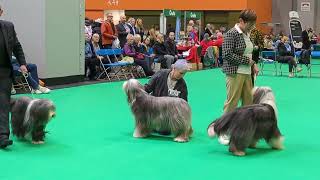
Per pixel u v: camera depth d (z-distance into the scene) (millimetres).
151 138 7242
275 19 30953
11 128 7109
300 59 19375
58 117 8961
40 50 13711
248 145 6430
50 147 6660
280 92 13367
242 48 7086
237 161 6047
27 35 13836
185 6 29266
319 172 5633
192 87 14297
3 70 6453
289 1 30922
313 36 27656
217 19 29203
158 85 7379
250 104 6871
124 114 9414
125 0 30312
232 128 6305
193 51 20422
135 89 7180
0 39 6355
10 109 6984
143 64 16516
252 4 28562
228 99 7281
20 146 6680
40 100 6734
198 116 9406
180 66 7156
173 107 6969
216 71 19969
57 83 14195
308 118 9281
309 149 6746
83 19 15023
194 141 7098
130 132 7711
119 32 17375
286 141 7250
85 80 15359
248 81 7258
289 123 8758
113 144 6887
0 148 6520
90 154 6316
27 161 5945
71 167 5707
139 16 30375
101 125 8297
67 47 14461
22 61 6727
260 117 6316
